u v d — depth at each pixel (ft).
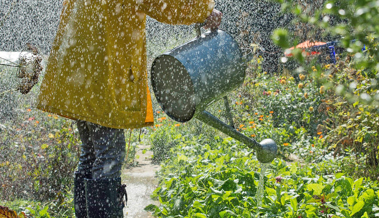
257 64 23.43
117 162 5.95
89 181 5.80
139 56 5.65
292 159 13.84
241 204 7.38
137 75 5.69
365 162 9.89
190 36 24.48
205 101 5.70
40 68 7.64
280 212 6.84
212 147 13.98
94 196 5.78
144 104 5.94
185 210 7.76
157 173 11.14
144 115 5.98
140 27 5.55
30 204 8.02
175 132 16.48
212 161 10.95
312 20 2.83
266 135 15.06
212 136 15.74
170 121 18.88
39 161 9.41
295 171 9.19
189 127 16.92
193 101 5.56
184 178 9.75
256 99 19.85
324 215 6.64
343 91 3.03
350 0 2.62
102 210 5.77
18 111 13.23
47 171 9.29
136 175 11.26
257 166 10.29
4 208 5.44
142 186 10.04
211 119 5.98
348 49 2.75
